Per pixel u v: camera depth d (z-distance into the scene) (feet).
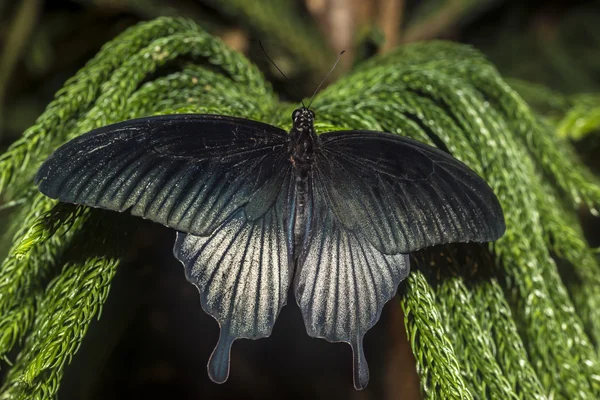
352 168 1.61
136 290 2.09
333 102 1.72
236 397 2.39
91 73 1.69
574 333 1.65
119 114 1.65
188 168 1.57
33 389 1.54
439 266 1.64
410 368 1.97
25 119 2.37
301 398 2.45
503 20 2.59
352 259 1.58
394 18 2.06
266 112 1.70
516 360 1.62
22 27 2.13
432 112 1.69
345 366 2.49
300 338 2.48
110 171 1.53
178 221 1.55
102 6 2.09
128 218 1.61
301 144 1.61
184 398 2.32
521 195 1.68
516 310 1.70
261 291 1.57
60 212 1.56
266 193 1.60
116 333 2.04
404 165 1.59
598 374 1.63
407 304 1.59
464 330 1.61
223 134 1.60
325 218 1.59
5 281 1.60
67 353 1.55
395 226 1.58
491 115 1.71
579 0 2.63
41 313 1.60
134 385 2.26
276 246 1.58
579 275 1.73
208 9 2.07
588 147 1.95
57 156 1.51
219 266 1.57
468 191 1.56
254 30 1.99
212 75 1.72
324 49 2.02
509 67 2.57
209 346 2.26
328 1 2.03
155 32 1.72
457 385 1.54
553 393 1.64
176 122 1.57
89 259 1.59
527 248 1.65
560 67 2.50
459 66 1.78
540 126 1.77
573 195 1.72
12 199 1.70
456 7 2.12
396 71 1.74
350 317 1.56
